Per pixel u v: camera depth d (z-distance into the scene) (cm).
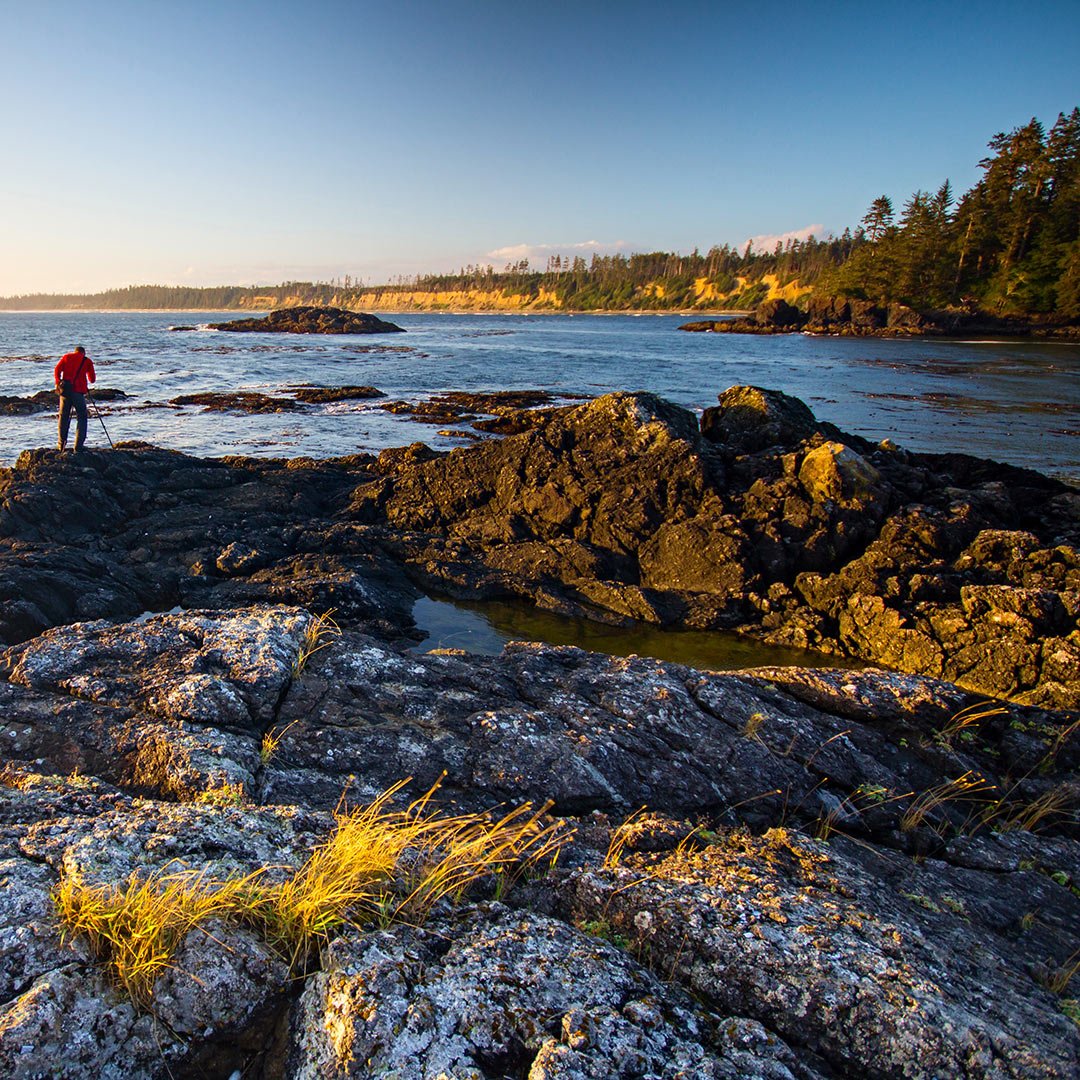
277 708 462
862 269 8519
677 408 1378
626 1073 217
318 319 9844
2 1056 207
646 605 1066
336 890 279
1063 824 484
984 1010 268
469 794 415
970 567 1029
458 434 2450
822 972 270
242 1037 237
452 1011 234
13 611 878
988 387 3612
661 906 303
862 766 492
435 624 1027
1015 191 7731
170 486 1435
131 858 286
